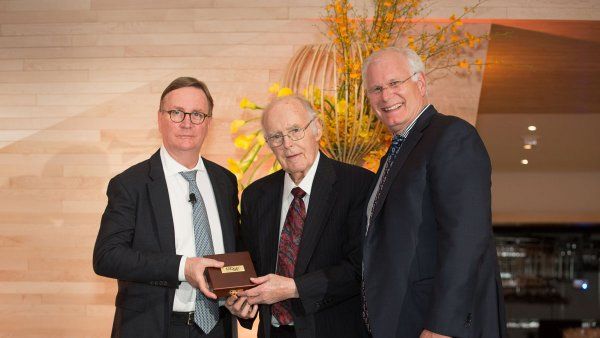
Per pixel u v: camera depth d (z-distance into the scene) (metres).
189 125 2.48
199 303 2.43
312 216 2.41
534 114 4.68
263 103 3.94
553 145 4.81
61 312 3.93
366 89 2.34
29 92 4.00
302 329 2.34
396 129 2.30
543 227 5.15
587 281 5.14
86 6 4.00
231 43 3.96
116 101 3.97
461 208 1.92
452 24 3.63
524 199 4.98
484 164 2.00
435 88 3.94
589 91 4.41
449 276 1.87
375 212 2.16
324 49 3.46
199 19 3.97
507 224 5.20
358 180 2.47
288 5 3.95
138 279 2.32
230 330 2.60
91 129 3.97
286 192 2.52
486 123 4.80
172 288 2.38
